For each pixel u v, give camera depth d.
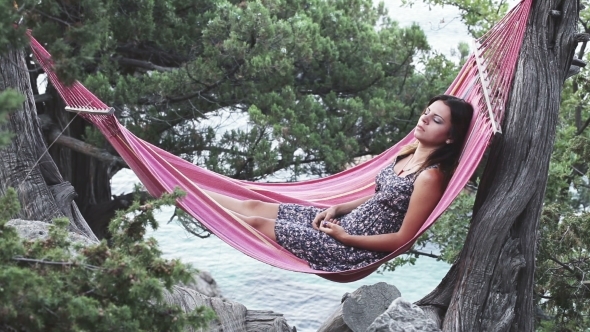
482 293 4.18
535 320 6.23
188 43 9.33
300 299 12.41
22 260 3.00
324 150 8.92
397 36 10.52
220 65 9.06
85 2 3.21
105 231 10.30
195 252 13.42
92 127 8.96
